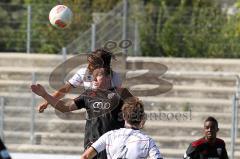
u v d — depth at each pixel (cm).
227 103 5956
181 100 5916
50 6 6769
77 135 5628
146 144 2791
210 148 3875
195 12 6781
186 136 5691
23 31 6962
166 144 5625
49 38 6756
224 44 6688
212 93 6088
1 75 6378
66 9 3578
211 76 6175
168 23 6769
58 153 5509
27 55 6562
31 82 6159
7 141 5656
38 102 5781
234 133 5166
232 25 6744
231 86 6200
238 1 7000
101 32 6462
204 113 5862
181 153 5519
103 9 6938
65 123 5706
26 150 5531
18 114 5759
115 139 2809
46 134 5634
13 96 5719
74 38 6694
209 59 6481
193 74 6159
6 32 6994
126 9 6606
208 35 6712
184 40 6725
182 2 6981
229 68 6444
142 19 6831
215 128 3869
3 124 5503
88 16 6625
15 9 7206
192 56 6706
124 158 2789
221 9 7181
